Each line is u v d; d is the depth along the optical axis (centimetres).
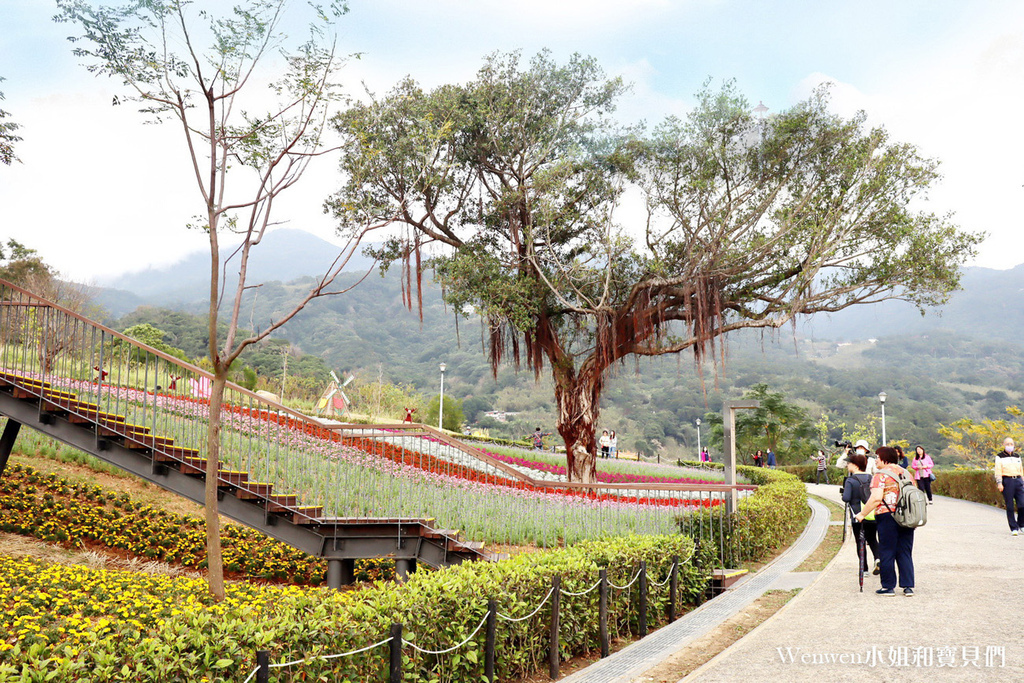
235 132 871
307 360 8838
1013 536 1206
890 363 15362
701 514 1053
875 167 1645
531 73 1822
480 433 4766
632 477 2533
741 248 1648
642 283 1700
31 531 1092
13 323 1016
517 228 1781
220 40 822
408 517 1009
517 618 585
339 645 440
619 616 748
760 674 522
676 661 599
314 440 1230
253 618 445
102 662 367
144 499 1394
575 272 1747
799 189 1711
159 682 371
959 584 804
